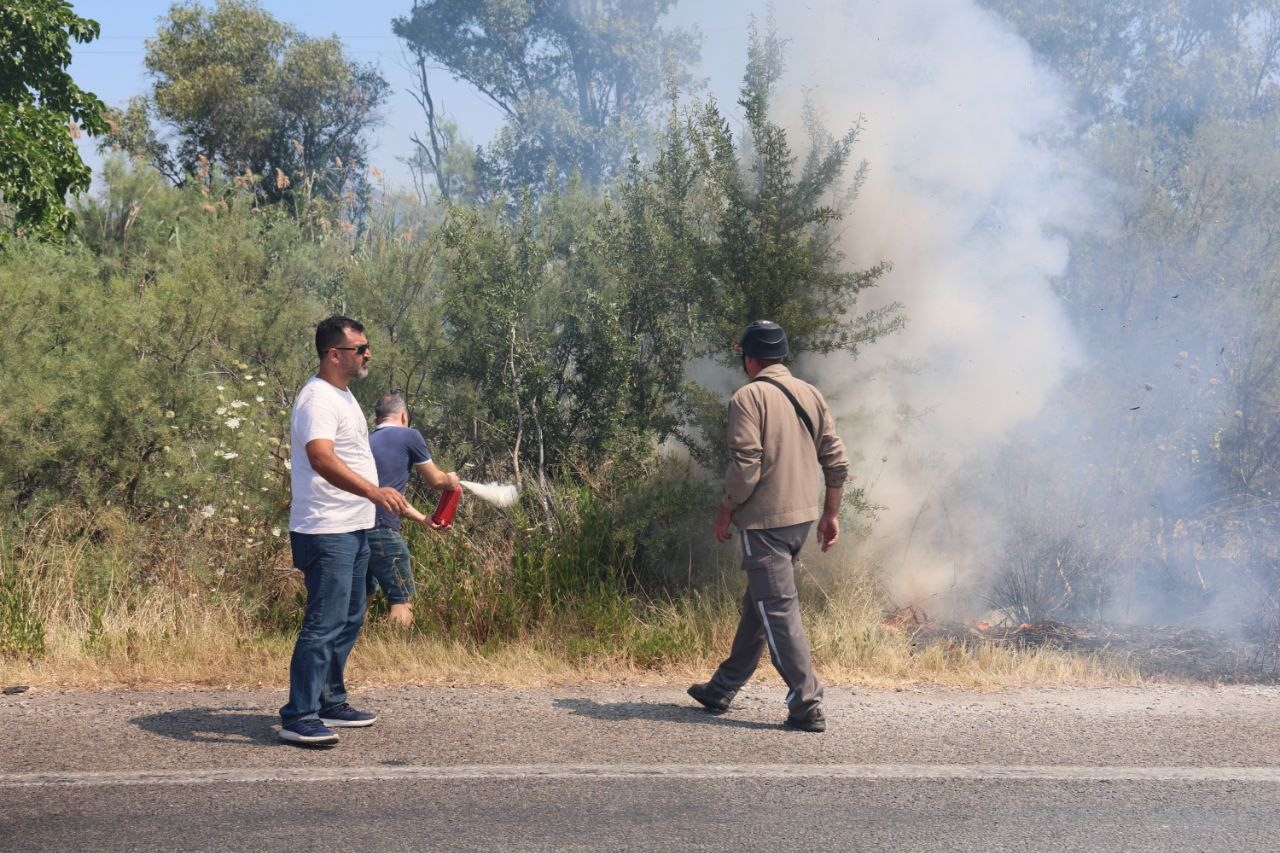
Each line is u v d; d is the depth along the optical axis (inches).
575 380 340.2
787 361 278.2
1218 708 198.4
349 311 362.6
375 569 249.1
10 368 306.8
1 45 525.0
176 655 232.1
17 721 185.3
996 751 171.3
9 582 267.1
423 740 175.5
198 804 145.2
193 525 289.9
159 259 395.9
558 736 177.8
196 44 1342.3
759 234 277.7
